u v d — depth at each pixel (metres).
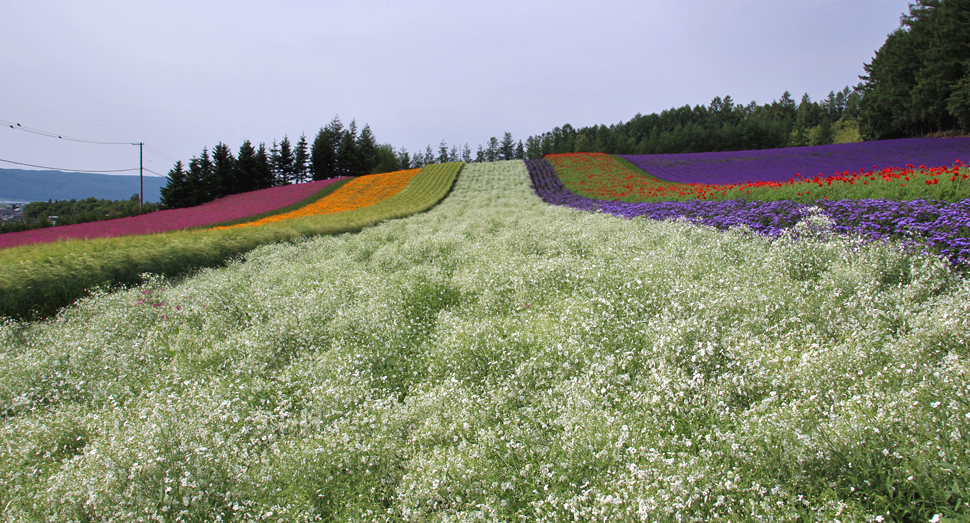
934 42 46.84
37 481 3.35
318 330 5.82
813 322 4.40
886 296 4.57
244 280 9.50
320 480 3.04
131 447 3.15
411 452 3.31
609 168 46.25
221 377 4.68
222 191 58.19
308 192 50.22
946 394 2.70
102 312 8.06
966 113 43.31
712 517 2.32
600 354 4.23
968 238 6.46
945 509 2.08
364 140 95.06
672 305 5.00
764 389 3.36
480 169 53.34
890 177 11.82
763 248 8.09
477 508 2.67
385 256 10.82
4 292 8.87
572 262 7.54
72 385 5.00
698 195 18.20
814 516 2.20
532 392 3.93
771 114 138.88
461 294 7.04
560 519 2.50
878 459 2.42
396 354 5.12
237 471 3.01
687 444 2.91
